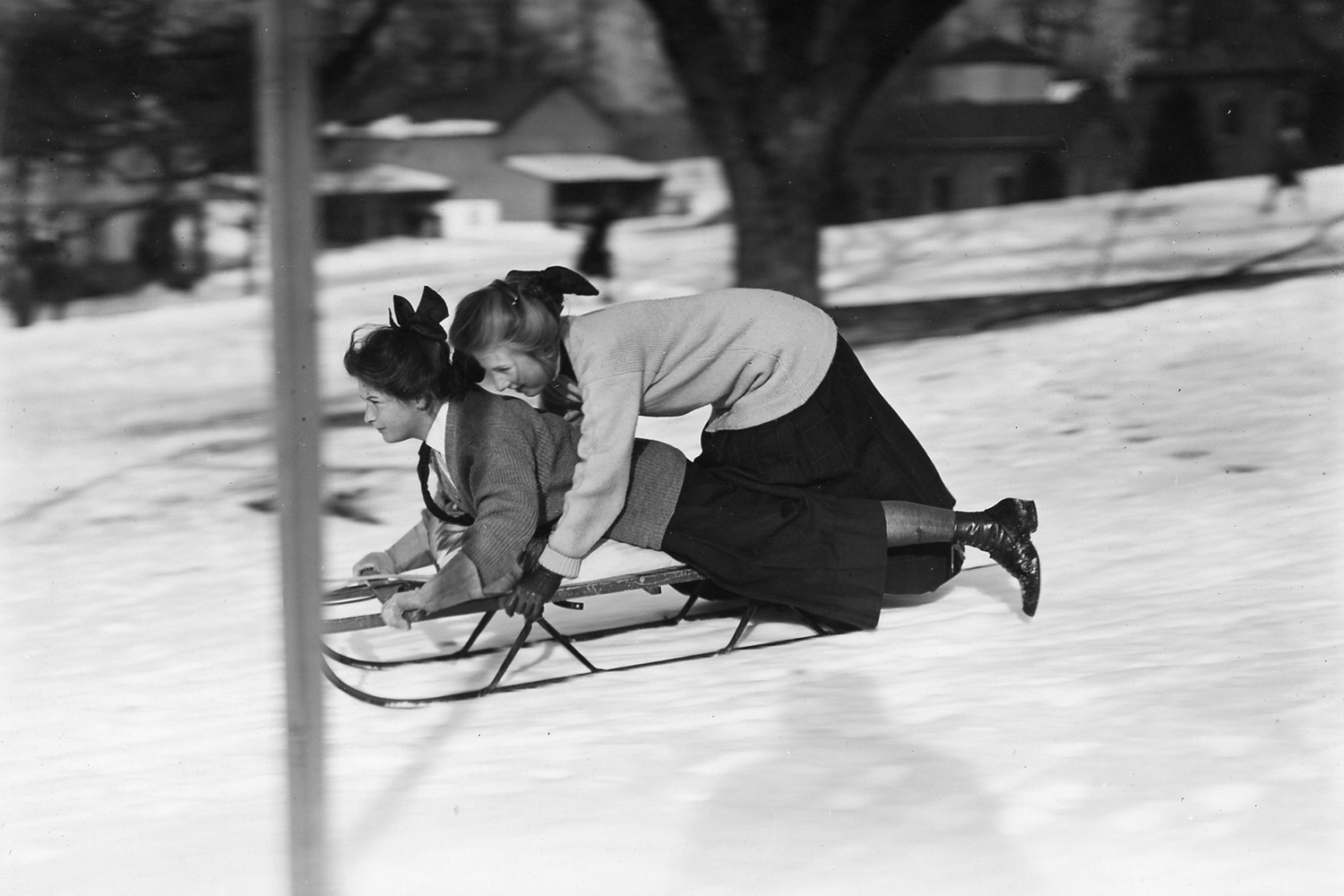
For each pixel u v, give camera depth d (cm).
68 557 578
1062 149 1509
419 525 386
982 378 843
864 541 381
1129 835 247
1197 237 1276
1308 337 889
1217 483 582
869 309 1098
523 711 341
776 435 382
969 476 628
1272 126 1502
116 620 479
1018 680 339
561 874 244
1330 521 506
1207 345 890
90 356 1096
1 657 436
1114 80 1520
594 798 279
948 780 277
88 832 282
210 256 1349
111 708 376
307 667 205
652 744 310
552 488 367
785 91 1120
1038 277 1171
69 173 1327
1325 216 1340
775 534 380
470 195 1517
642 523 380
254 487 695
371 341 347
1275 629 372
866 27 1124
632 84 1559
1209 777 269
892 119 1484
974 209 1490
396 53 1475
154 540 602
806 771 287
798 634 399
